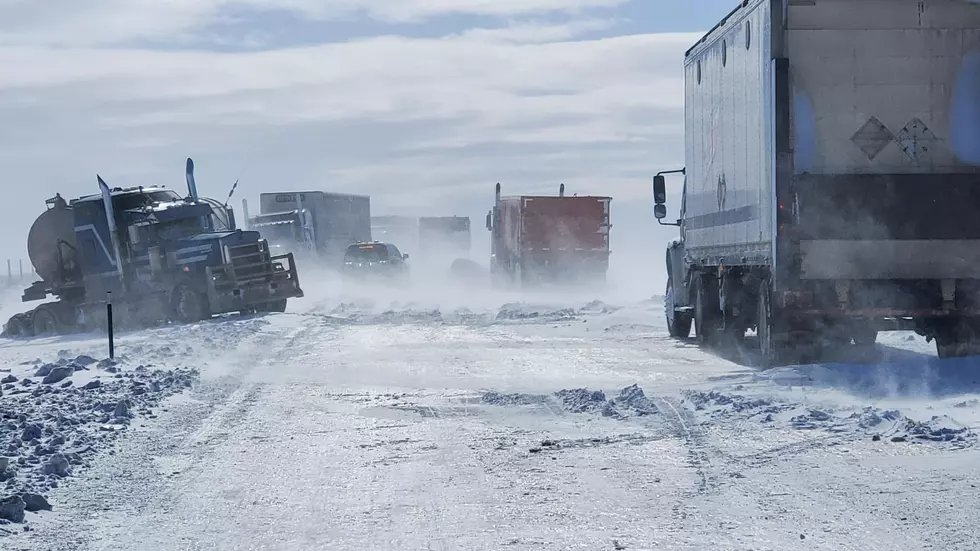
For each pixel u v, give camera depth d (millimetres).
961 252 17719
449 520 8828
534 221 51438
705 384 17234
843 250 17672
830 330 18422
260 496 9867
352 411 15141
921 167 17734
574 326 31547
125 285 36656
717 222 22328
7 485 10211
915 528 8125
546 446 12125
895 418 12562
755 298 21281
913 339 24719
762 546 7809
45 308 37875
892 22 17625
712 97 22766
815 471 10289
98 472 11023
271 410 15320
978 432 11570
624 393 15539
